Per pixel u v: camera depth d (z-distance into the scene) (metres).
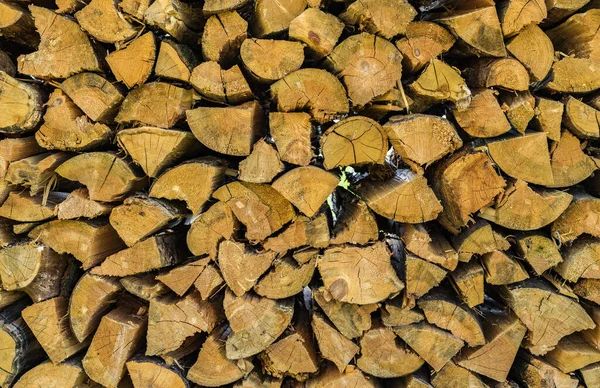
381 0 0.83
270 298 0.91
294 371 0.93
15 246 0.94
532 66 0.89
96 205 0.91
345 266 0.88
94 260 0.93
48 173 0.94
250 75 0.87
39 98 0.93
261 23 0.86
